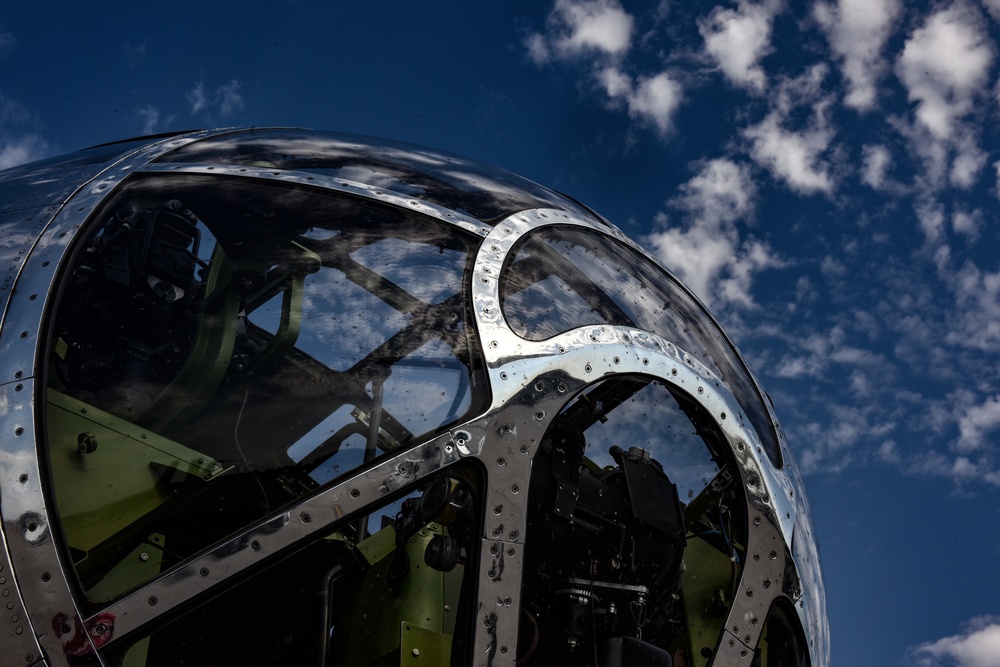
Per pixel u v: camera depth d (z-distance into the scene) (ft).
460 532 9.21
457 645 8.75
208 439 9.46
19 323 9.08
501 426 9.28
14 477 8.14
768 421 12.60
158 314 10.48
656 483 10.72
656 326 11.61
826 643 12.53
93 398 9.71
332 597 10.16
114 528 9.09
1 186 11.84
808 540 12.10
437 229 10.90
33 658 7.62
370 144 13.44
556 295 10.80
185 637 9.62
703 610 10.93
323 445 9.18
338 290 10.14
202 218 10.96
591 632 10.25
